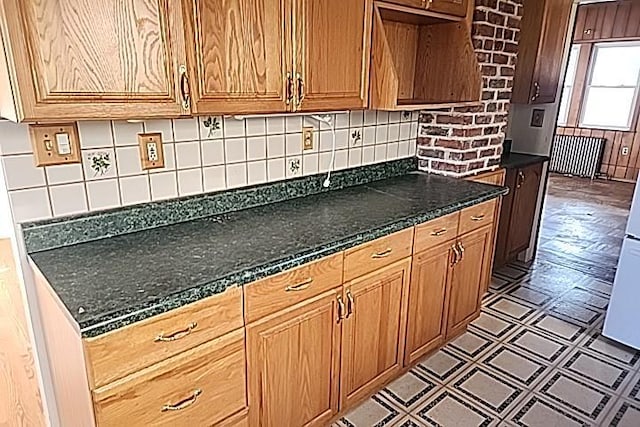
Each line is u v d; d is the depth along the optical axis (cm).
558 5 324
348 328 179
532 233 378
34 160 140
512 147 382
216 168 183
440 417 199
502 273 357
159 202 170
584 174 742
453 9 221
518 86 338
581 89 731
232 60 143
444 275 227
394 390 215
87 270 133
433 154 272
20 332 229
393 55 243
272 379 155
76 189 150
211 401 137
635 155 696
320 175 225
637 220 238
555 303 307
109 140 154
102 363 111
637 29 649
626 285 248
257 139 194
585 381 225
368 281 181
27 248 144
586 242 434
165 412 126
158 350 120
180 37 128
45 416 172
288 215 189
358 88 187
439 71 250
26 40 105
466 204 222
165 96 129
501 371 231
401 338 212
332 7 166
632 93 686
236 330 138
